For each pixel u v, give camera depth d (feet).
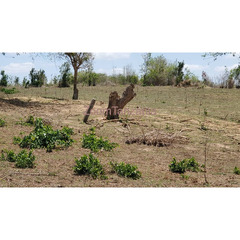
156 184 21.50
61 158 26.45
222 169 27.27
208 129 45.80
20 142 29.76
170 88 99.66
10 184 19.40
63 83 109.29
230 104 71.77
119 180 21.75
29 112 52.49
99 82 123.95
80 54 74.64
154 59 125.80
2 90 85.40
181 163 25.61
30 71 108.88
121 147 33.81
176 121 50.65
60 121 46.78
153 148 34.40
